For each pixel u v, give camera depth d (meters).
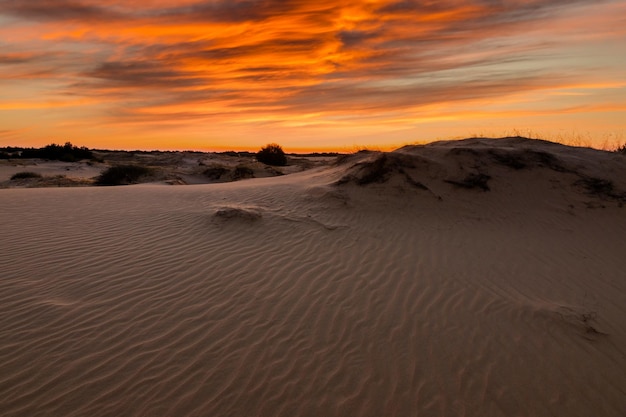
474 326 4.61
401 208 9.23
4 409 3.19
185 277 5.75
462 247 7.16
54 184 21.64
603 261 6.68
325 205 9.62
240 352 4.05
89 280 5.55
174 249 6.90
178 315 4.71
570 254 6.94
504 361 4.03
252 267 6.16
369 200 9.67
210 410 3.30
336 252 6.83
